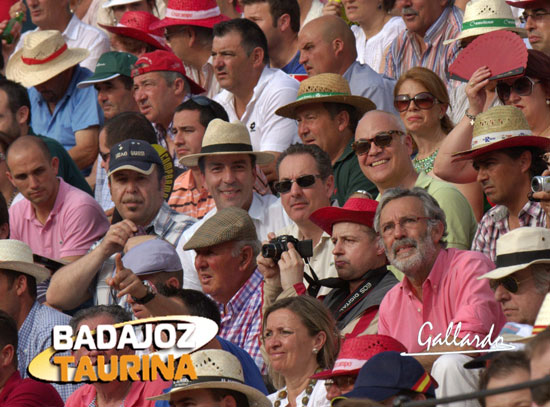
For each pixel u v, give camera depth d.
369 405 16.08
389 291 26.64
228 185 35.09
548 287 23.92
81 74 47.31
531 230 24.23
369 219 27.81
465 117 30.94
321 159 31.67
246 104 40.59
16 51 52.22
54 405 28.03
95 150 46.12
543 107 30.06
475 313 24.70
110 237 34.00
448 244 29.11
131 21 47.66
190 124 38.97
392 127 31.03
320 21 39.22
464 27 36.66
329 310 26.39
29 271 32.12
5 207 35.47
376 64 44.47
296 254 28.84
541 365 15.43
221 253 31.11
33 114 47.53
